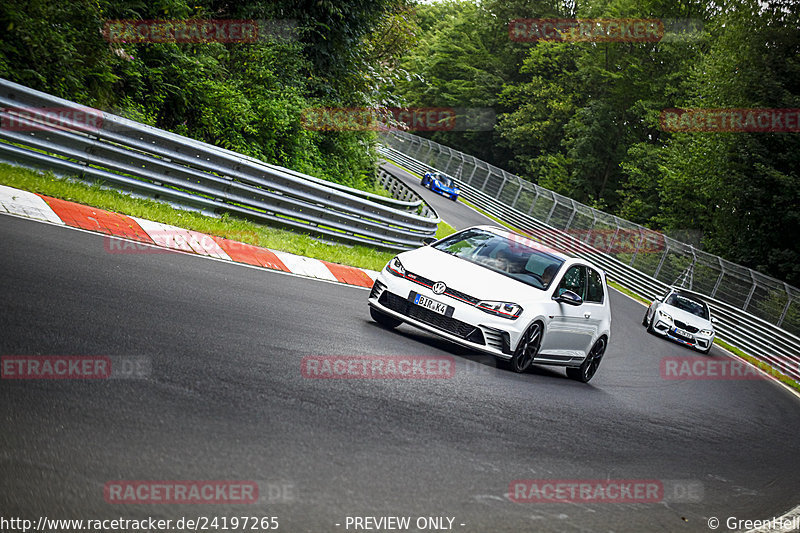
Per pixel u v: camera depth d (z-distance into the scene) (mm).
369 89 21969
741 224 37344
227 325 6000
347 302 9219
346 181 21062
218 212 11516
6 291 5148
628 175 52250
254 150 15688
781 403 13359
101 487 2959
